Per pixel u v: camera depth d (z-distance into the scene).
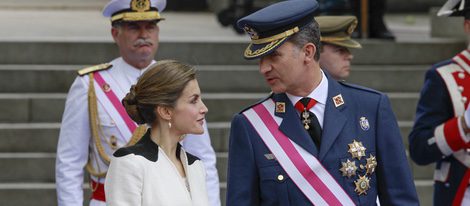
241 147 12.67
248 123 12.67
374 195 12.62
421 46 26.17
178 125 11.48
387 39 26.67
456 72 15.84
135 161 11.23
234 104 23.69
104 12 15.45
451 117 15.84
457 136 15.31
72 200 15.16
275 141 12.52
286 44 12.18
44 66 24.61
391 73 25.03
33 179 22.28
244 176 12.59
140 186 11.20
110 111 15.23
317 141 12.52
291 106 12.59
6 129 22.70
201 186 11.70
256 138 12.60
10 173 22.20
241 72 24.52
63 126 15.41
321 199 12.36
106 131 15.23
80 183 15.34
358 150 12.46
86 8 40.12
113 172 11.27
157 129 11.56
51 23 32.72
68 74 24.17
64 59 24.89
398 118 24.22
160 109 11.43
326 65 16.03
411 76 25.05
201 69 24.48
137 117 11.60
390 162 12.59
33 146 22.77
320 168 12.38
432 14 28.27
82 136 15.31
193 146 15.31
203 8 40.41
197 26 32.53
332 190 12.37
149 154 11.36
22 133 22.72
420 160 16.06
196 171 11.72
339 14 28.06
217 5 35.28
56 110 23.44
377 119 12.66
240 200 12.57
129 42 15.26
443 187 16.03
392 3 39.88
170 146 11.56
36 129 22.77
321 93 12.62
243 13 30.61
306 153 12.44
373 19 26.97
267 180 12.49
